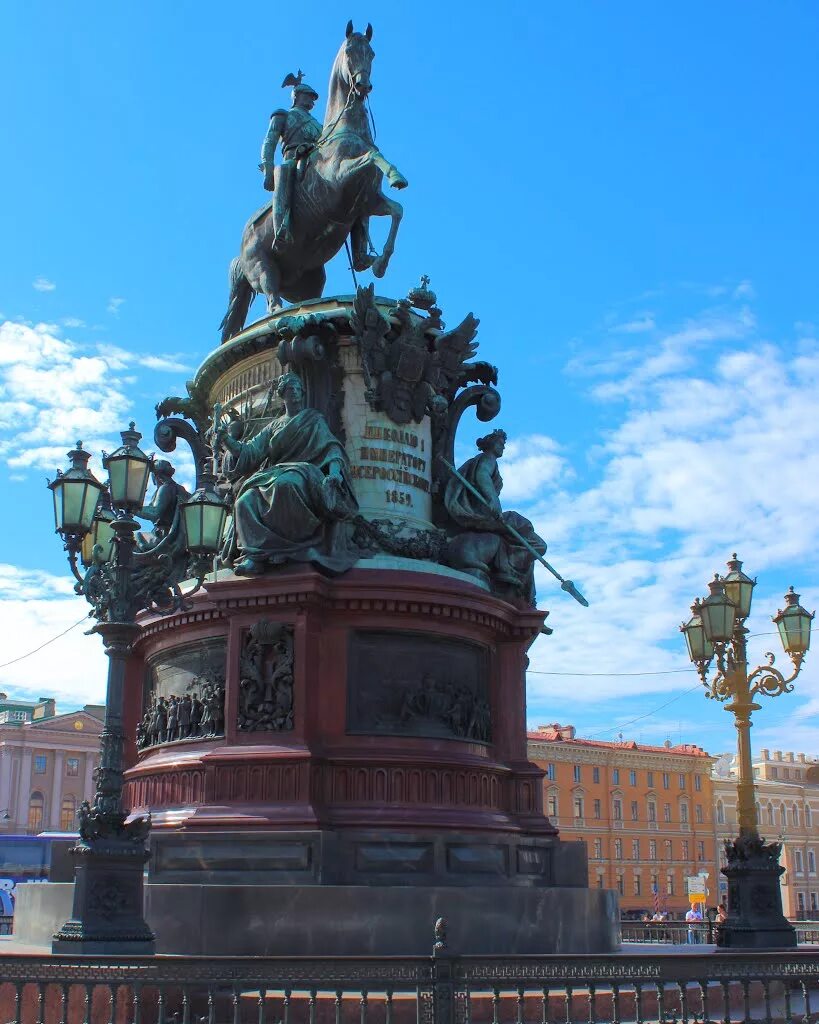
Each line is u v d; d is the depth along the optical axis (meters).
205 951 11.71
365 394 16.16
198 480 12.27
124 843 10.48
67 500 11.72
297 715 13.86
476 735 15.00
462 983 8.38
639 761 85.06
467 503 16.62
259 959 8.22
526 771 15.40
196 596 14.87
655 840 84.38
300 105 18.36
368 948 11.90
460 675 15.12
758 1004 11.96
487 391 17.64
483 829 13.82
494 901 12.48
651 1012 11.01
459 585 15.08
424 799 13.90
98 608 11.92
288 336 16.17
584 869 15.07
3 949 12.72
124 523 11.31
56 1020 10.10
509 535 16.62
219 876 12.92
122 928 10.23
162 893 11.89
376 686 14.47
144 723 15.78
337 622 14.50
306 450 15.19
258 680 14.16
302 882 12.70
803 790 94.06
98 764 10.78
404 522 15.88
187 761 14.17
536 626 16.03
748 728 15.84
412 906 12.11
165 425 17.72
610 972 8.74
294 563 14.51
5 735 85.81
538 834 15.05
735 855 15.50
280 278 17.91
